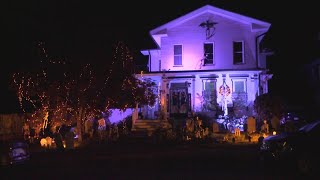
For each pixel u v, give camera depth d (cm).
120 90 3002
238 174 1428
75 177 1445
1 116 3312
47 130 3316
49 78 2930
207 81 3609
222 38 3691
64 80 2905
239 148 2341
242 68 3619
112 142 2875
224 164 1700
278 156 1430
